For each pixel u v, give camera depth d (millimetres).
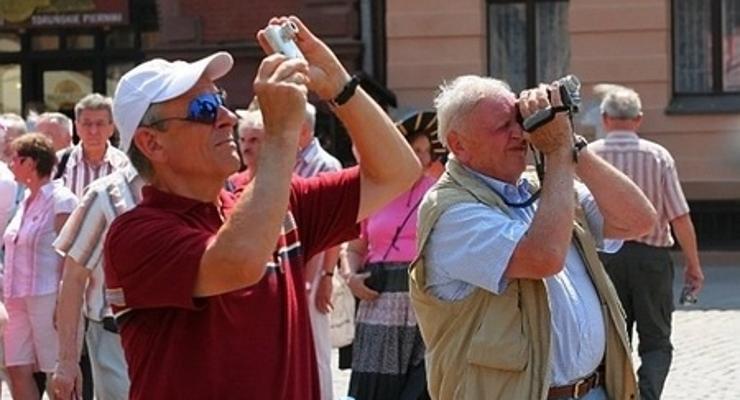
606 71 31203
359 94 6418
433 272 7730
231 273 5617
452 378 7723
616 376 7941
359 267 12641
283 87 5680
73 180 14094
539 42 31875
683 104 31078
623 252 13883
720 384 17203
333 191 6512
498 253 7457
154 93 5988
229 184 8789
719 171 30875
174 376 5898
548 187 7414
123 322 6016
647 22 30938
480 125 7680
